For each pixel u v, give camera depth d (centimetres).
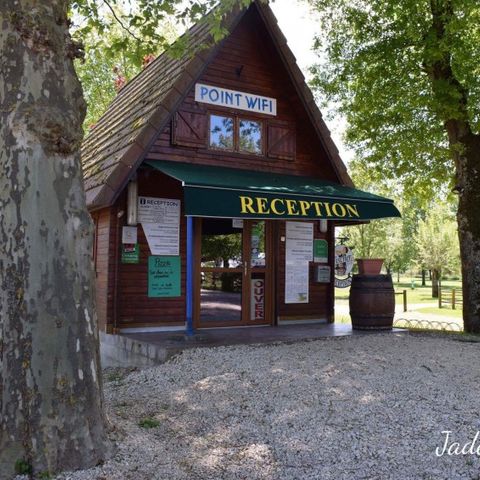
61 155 449
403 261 5153
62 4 466
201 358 817
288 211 950
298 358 820
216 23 904
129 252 1076
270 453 500
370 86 1488
